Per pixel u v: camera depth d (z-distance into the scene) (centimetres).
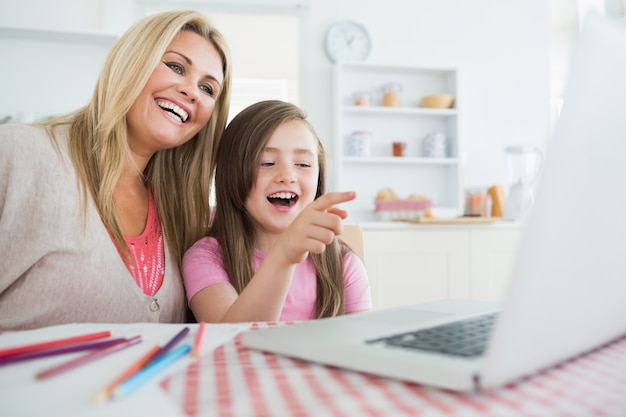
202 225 128
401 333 53
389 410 36
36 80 285
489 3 364
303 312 124
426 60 355
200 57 112
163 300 107
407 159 331
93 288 99
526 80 368
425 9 355
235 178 122
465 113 361
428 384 40
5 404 36
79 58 289
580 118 34
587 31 33
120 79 105
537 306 36
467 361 41
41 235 98
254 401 38
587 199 36
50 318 97
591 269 39
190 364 48
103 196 104
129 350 52
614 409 36
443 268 286
